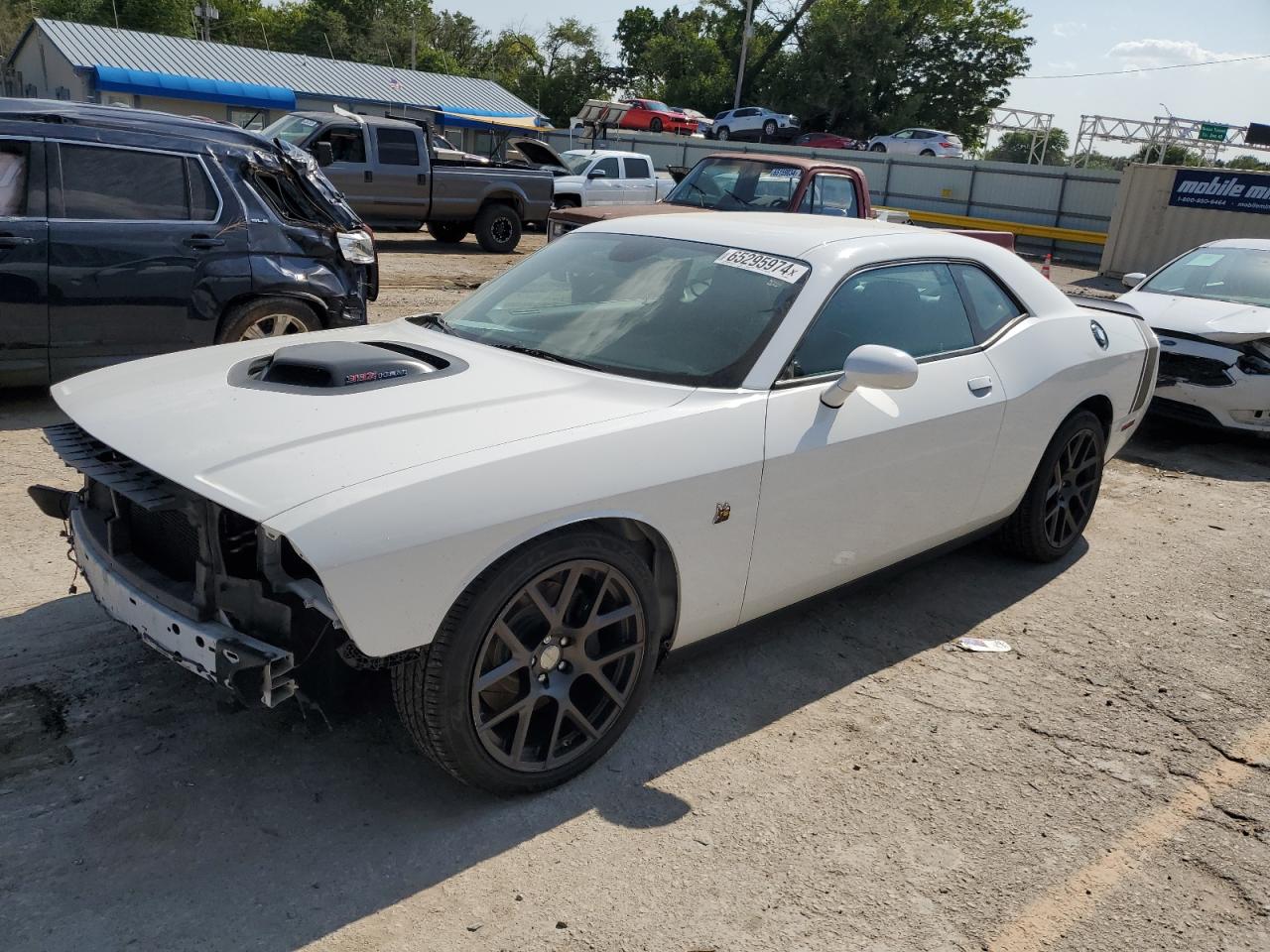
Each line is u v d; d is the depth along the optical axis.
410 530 2.44
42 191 5.79
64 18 64.19
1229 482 6.80
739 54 64.62
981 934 2.52
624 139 39.25
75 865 2.54
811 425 3.34
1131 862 2.82
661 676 3.68
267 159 6.66
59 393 3.26
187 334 6.31
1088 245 26.97
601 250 4.07
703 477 3.03
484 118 36.16
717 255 3.77
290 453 2.61
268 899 2.48
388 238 18.56
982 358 4.13
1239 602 4.70
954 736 3.42
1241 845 2.93
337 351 3.23
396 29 75.75
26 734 3.04
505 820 2.82
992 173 31.28
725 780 3.08
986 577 4.80
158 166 6.18
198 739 3.09
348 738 3.15
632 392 3.18
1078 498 4.96
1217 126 35.09
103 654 3.51
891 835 2.87
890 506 3.73
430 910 2.48
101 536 3.06
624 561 2.90
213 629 2.57
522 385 3.15
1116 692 3.79
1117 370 4.84
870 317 3.72
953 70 61.03
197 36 70.69
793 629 4.13
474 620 2.60
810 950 2.42
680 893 2.59
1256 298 8.04
